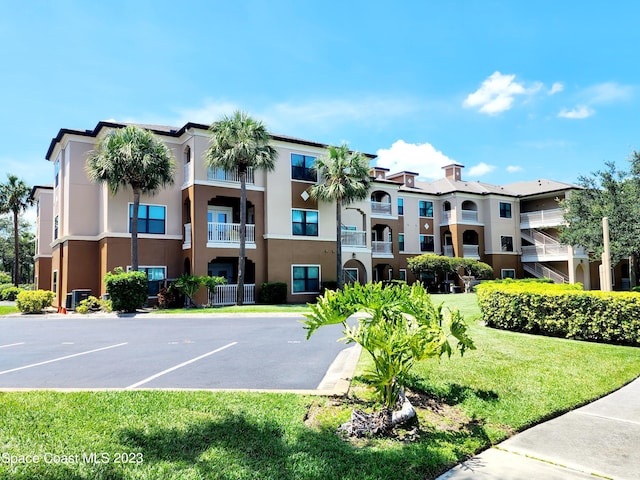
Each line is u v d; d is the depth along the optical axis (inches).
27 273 2364.7
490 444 176.7
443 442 172.1
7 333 520.4
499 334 416.5
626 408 225.1
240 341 428.8
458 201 1460.4
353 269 1125.1
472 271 1316.4
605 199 949.2
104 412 197.9
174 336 471.5
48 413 195.9
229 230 906.7
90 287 892.0
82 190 904.3
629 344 369.1
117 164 765.3
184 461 150.9
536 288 463.8
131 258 839.1
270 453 158.1
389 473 144.6
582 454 168.4
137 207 807.7
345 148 963.3
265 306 808.9
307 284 987.9
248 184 938.1
